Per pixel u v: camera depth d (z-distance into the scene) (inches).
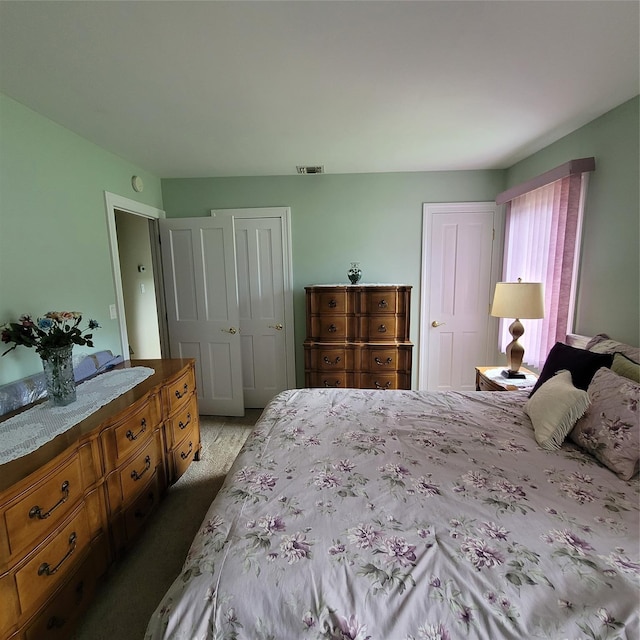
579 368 68.4
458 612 30.0
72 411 61.7
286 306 139.2
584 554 35.0
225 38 53.4
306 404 78.4
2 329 66.4
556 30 52.9
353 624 30.0
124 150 100.3
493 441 59.7
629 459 48.8
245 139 95.0
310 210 134.0
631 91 71.6
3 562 40.1
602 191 82.4
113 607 57.1
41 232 76.0
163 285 132.6
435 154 111.2
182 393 91.4
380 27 51.8
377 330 122.5
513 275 120.9
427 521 40.3
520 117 83.5
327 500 44.4
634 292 74.9
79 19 48.3
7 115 68.2
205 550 37.5
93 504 56.6
